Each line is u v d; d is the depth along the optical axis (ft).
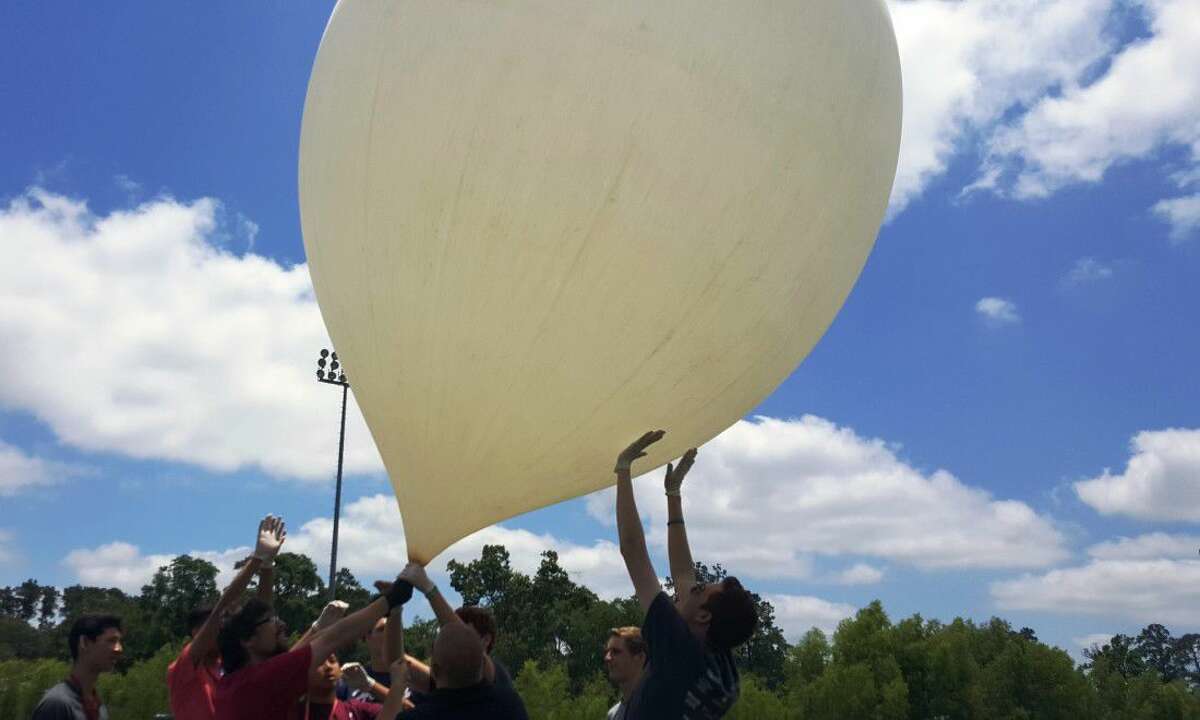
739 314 11.54
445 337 11.18
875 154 12.69
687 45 10.58
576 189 10.46
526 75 10.47
